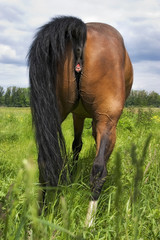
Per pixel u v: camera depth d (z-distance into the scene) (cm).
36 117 236
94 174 240
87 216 224
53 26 242
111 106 255
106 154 256
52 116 237
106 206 253
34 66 239
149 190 288
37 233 118
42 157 230
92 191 237
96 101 258
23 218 119
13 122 964
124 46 291
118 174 110
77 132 387
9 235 156
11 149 537
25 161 81
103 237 191
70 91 254
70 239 180
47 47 238
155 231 208
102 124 260
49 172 225
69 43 246
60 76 248
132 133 759
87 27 262
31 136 729
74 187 234
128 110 1080
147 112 982
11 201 129
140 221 213
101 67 250
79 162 356
